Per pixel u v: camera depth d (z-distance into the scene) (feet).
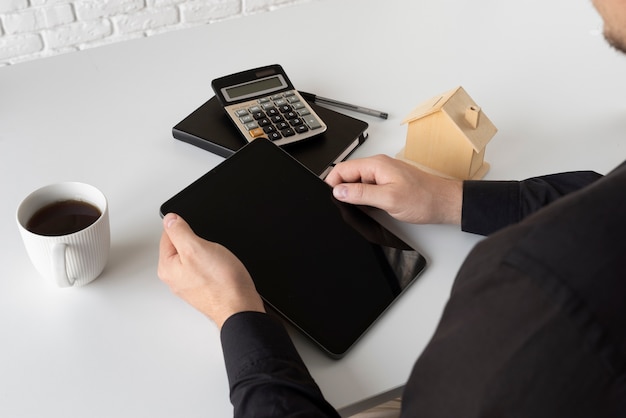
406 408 1.74
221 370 2.43
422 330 2.60
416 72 3.88
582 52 4.06
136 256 2.81
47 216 2.67
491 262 1.56
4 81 3.63
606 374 1.40
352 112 3.63
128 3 6.51
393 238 2.90
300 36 4.15
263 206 2.88
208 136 3.30
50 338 2.48
